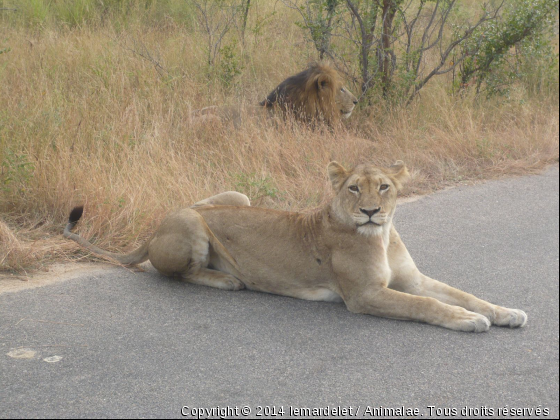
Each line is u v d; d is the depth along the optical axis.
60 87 11.84
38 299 6.04
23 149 9.12
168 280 6.67
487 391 4.85
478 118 13.98
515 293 6.88
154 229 8.05
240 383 4.74
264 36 16.00
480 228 9.07
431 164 11.81
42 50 13.59
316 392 4.68
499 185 11.32
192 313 5.89
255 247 6.41
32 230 7.80
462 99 14.85
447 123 13.35
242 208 6.64
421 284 6.34
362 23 13.75
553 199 10.66
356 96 14.10
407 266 6.28
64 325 5.54
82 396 4.46
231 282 6.46
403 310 5.84
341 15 14.59
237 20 15.77
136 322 5.66
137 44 14.66
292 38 16.41
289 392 4.66
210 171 9.96
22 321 5.57
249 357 5.12
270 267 6.35
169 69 13.69
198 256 6.49
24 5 15.54
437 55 16.38
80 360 4.96
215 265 6.75
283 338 5.48
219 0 15.05
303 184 9.91
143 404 4.41
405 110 13.63
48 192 8.29
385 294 5.90
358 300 5.98
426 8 16.48
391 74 14.29
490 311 6.00
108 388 4.58
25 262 6.78
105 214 7.91
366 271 5.92
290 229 6.36
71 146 9.48
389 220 5.98
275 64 15.07
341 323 5.81
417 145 12.43
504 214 9.77
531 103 15.91
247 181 9.57
